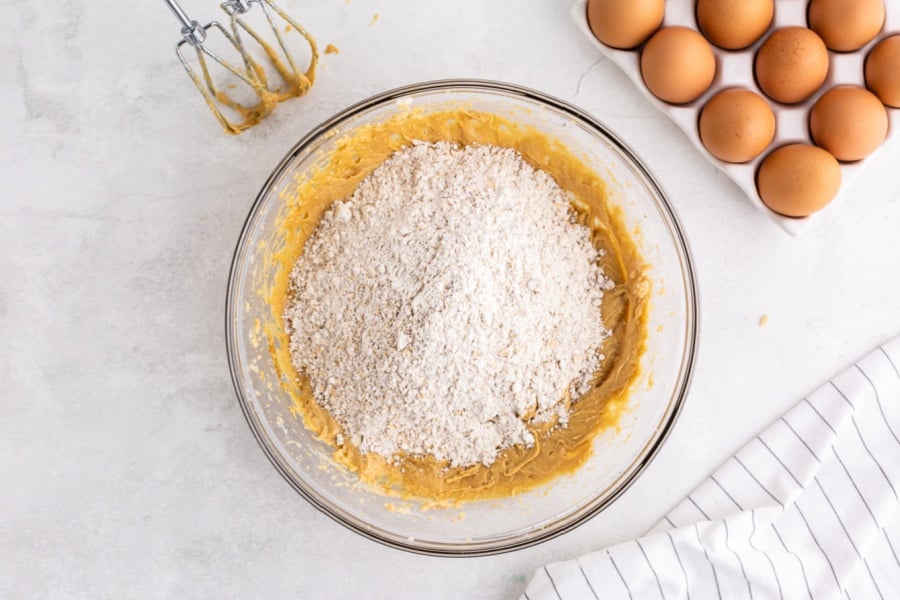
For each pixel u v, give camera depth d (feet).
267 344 2.62
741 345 2.69
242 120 2.67
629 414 2.64
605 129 2.52
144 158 2.68
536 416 2.60
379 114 2.59
